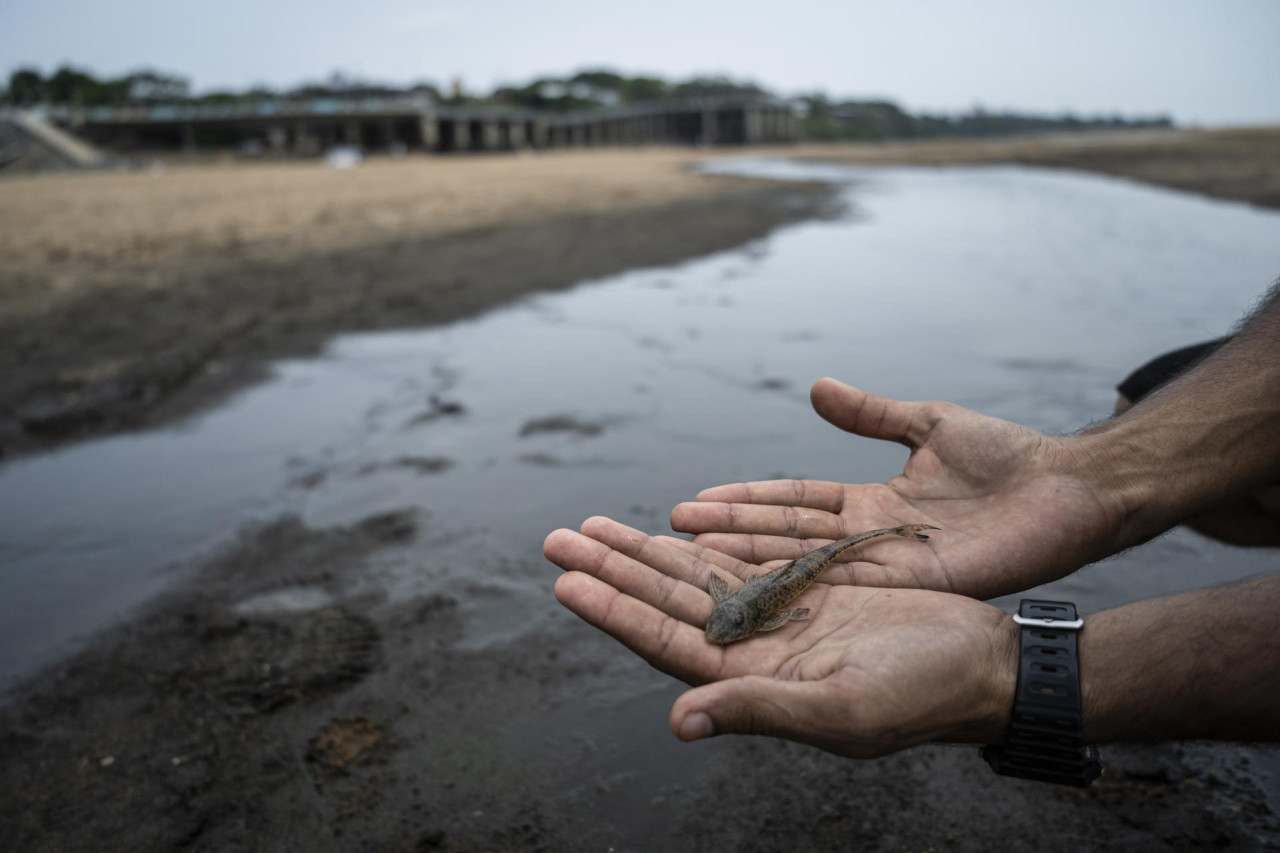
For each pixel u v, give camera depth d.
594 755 0.47
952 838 0.41
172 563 0.70
